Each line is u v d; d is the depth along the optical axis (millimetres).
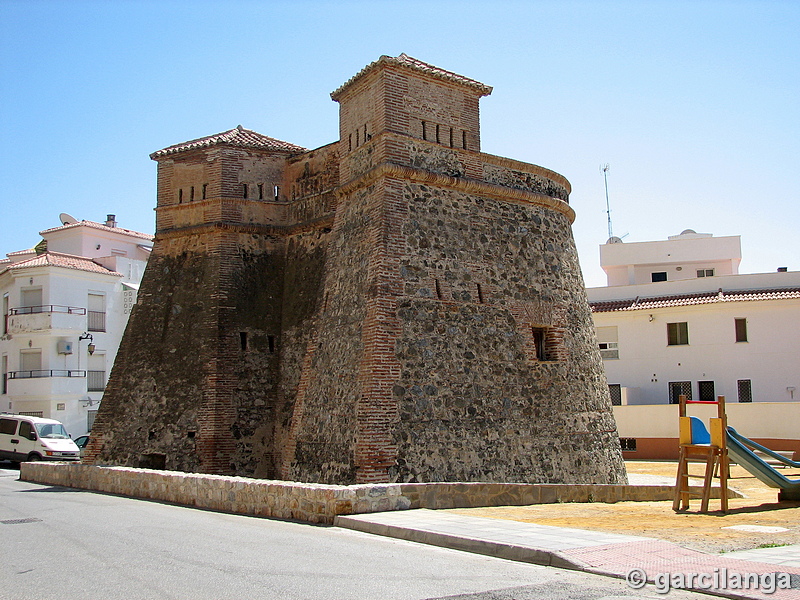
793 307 39031
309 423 20828
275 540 11852
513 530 11812
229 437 23188
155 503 17953
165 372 24281
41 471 25016
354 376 19594
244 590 8430
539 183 24547
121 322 47875
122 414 24422
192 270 25078
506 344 21984
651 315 41875
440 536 11406
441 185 21734
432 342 20328
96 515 15336
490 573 9297
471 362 20969
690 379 40688
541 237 24078
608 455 24047
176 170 26016
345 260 21531
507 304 22359
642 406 38250
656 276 49469
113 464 24031
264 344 24500
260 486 15328
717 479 26656
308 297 24297
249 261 25016
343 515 13555
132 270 50250
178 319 24719
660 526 12547
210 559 10242
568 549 10125
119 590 8508
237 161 25359
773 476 16031
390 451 18781
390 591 8336
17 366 44094
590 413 23766
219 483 16500
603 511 14992
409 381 19594
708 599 8062
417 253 20703
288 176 26109
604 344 43094
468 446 20188
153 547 11250
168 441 23422
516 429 21406
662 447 37562
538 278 23516
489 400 21031
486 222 22609
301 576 9125
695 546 10461
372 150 21406
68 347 44031
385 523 12555
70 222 57281
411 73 21719
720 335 40281
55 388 43156
